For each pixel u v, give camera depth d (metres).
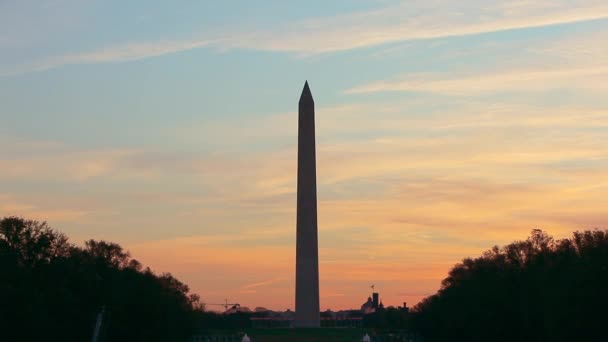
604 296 132.12
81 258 159.12
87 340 146.75
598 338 135.50
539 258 161.38
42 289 135.75
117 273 173.88
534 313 154.75
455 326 196.00
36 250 141.75
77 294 147.12
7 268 130.38
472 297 185.62
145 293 175.00
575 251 156.38
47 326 127.56
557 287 143.38
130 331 165.75
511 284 164.50
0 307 122.06
